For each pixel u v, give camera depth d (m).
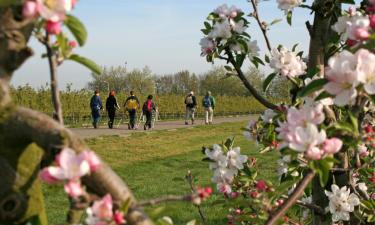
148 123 23.70
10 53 1.30
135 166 12.20
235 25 3.02
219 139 19.53
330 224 3.03
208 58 3.06
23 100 25.20
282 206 1.87
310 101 2.05
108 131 21.45
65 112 29.25
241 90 63.53
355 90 1.60
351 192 3.13
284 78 2.95
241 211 3.05
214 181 2.80
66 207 6.95
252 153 13.31
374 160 3.08
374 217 3.05
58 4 1.25
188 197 1.43
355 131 1.80
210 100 29.14
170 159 13.39
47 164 1.45
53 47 1.41
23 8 1.24
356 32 1.75
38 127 1.31
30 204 1.43
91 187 1.35
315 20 2.95
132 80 65.94
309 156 1.66
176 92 71.38
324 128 1.80
